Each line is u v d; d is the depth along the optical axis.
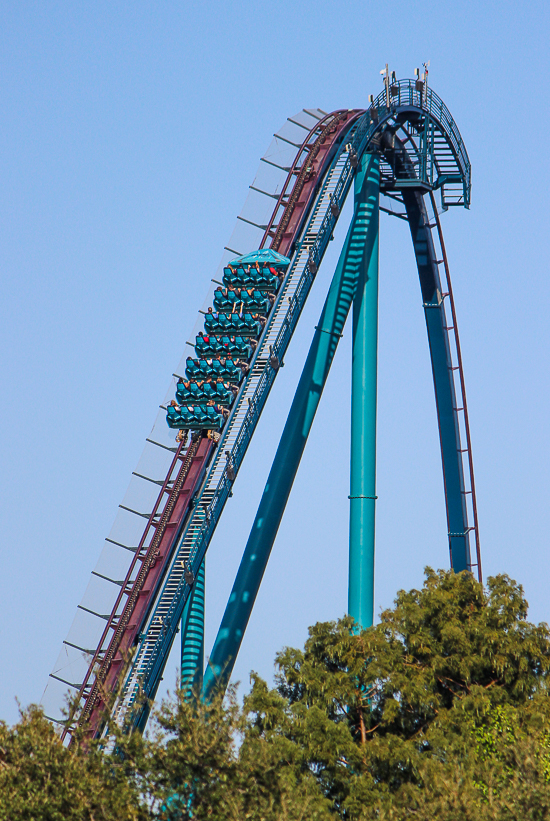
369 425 58.03
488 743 39.25
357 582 55.41
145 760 29.64
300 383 57.12
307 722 39.25
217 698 30.88
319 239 58.78
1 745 30.48
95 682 42.78
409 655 43.59
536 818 31.92
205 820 28.48
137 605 46.66
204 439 52.72
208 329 57.34
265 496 53.59
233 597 50.47
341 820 37.25
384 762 38.56
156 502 50.47
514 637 43.69
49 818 28.33
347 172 61.97
